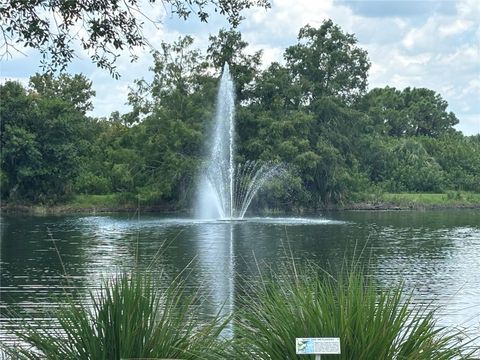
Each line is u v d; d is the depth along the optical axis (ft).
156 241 106.42
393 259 84.79
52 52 21.89
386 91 414.41
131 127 215.72
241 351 15.43
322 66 228.02
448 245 102.89
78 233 122.52
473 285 62.95
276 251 91.56
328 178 213.05
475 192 258.78
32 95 218.59
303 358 14.08
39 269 74.33
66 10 21.22
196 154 206.69
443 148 276.00
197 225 140.97
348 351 13.89
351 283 15.25
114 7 21.44
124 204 204.74
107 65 22.50
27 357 16.28
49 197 207.82
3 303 52.19
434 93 427.74
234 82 212.64
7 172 203.10
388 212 205.98
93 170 236.02
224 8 23.50
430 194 245.86
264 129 204.85
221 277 64.03
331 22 228.84
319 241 106.63
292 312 14.82
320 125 219.82
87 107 302.45
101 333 15.53
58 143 204.95
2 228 135.64
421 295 56.85
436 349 14.76
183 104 211.82
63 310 16.46
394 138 288.71
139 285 16.02
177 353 15.35
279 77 218.38
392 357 14.06
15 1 20.76
